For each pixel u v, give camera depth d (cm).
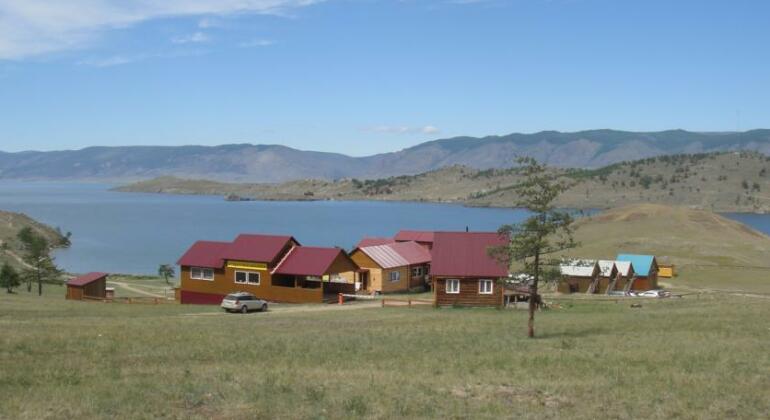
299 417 1616
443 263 5534
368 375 2191
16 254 12319
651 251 12338
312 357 2614
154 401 1739
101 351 2638
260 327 3697
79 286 6831
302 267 6212
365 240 8912
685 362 2506
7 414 1597
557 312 4956
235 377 2103
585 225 15650
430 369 2367
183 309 5403
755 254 12344
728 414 1750
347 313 4834
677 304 5462
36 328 3338
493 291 5484
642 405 1822
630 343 3039
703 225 14788
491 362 2523
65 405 1686
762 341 3066
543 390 1992
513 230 3366
